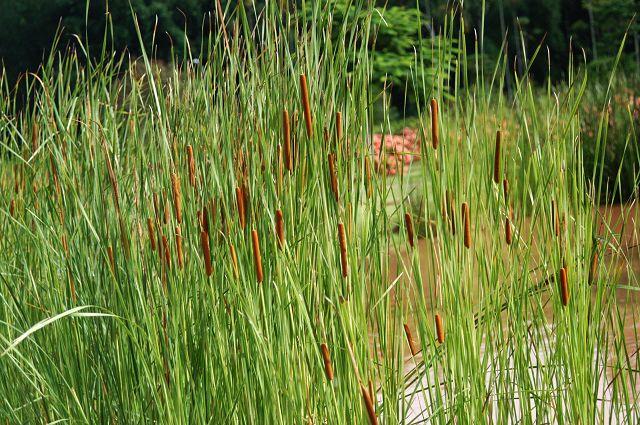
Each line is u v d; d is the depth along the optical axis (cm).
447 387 236
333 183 226
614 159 819
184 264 243
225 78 256
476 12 3123
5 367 278
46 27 2688
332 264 228
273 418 226
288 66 240
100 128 253
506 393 242
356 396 224
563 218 243
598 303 240
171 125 263
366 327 228
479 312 243
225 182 240
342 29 239
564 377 244
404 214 244
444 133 243
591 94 979
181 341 234
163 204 249
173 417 229
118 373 248
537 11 3150
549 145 246
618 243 255
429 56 1316
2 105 338
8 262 296
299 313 227
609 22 2602
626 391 246
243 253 229
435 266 258
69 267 257
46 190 280
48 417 263
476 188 241
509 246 240
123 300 238
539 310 245
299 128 235
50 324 270
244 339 226
